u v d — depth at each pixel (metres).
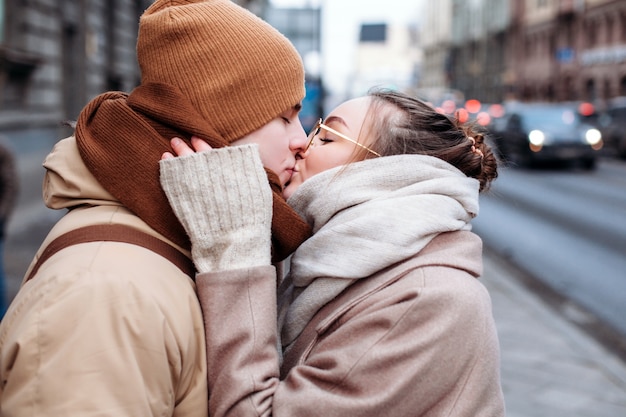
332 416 1.12
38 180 11.12
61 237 1.16
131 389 1.02
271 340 1.19
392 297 1.18
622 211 11.70
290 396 1.15
